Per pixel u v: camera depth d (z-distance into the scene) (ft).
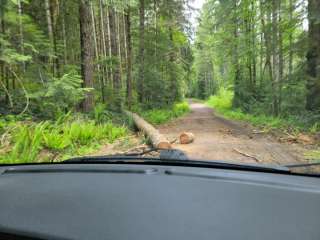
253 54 63.82
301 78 36.55
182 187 3.74
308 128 30.22
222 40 76.69
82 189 3.86
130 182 4.04
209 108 101.71
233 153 19.53
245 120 47.96
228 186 3.75
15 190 4.02
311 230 2.61
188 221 2.80
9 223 2.99
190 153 19.60
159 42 65.10
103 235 2.64
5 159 15.34
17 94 26.35
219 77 149.79
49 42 31.14
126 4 33.65
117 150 20.98
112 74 47.83
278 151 20.03
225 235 2.55
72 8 41.83
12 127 20.62
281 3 43.52
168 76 74.43
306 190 3.59
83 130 22.53
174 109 65.77
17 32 27.12
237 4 65.21
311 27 33.88
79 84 29.37
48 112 26.37
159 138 21.17
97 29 55.88
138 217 2.93
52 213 3.17
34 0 36.29
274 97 44.65
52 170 5.08
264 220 2.79
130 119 35.19
